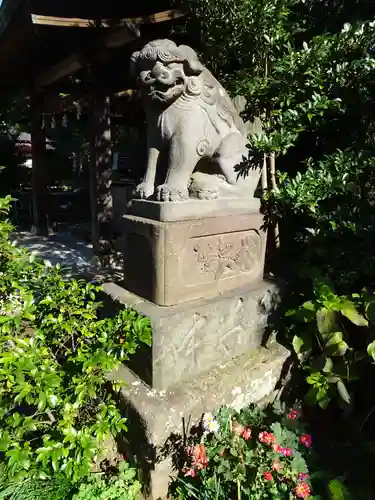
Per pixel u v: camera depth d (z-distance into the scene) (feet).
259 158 7.07
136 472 5.24
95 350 4.54
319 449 5.90
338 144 8.38
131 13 10.32
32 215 22.91
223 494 4.73
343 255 7.04
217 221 6.19
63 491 4.56
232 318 6.36
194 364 5.92
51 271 5.98
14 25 11.26
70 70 13.65
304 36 9.21
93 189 14.57
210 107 6.23
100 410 4.67
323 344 6.16
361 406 6.52
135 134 24.97
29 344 4.44
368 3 8.64
